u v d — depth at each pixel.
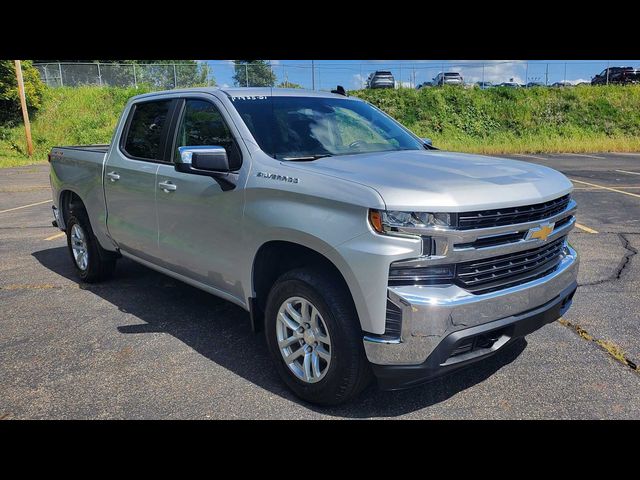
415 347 2.71
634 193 11.70
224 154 3.39
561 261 3.45
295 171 3.18
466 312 2.73
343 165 3.25
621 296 5.04
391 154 3.71
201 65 36.12
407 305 2.67
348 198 2.82
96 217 5.22
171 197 4.10
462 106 30.09
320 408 3.17
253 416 3.09
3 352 3.98
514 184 2.99
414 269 2.71
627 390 3.32
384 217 2.69
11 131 27.41
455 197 2.71
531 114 29.53
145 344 4.11
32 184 15.67
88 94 31.83
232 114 3.75
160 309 4.88
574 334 4.18
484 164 3.41
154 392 3.37
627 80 33.69
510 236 2.92
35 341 4.18
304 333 3.17
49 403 3.24
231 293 3.78
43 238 8.09
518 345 3.99
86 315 4.74
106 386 3.45
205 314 4.75
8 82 27.58
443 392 3.33
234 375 3.59
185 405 3.21
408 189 2.74
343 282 3.00
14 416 3.11
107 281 5.77
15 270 6.28
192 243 3.99
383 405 3.20
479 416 3.06
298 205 3.08
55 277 5.96
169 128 4.32
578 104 29.95
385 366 2.78
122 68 35.62
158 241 4.38
